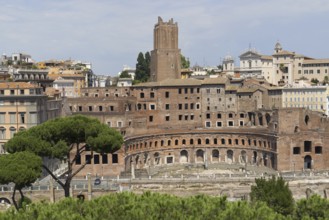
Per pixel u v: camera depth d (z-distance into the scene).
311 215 46.81
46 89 157.38
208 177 118.62
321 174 123.38
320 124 152.88
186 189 116.38
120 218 38.06
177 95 176.50
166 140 163.50
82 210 41.22
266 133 149.88
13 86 119.75
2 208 94.69
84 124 80.81
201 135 166.38
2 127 119.00
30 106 118.75
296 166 143.50
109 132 81.31
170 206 39.50
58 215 38.19
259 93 177.25
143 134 155.00
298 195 117.06
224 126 176.62
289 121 145.38
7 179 69.25
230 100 176.62
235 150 162.88
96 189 105.25
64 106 151.75
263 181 83.00
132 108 171.50
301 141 143.62
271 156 147.88
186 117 177.50
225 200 40.94
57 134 79.50
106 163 133.00
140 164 153.62
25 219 39.19
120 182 115.00
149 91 175.12
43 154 78.38
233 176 120.06
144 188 116.06
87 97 172.00
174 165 163.00
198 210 39.41
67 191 83.44
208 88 177.12
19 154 73.06
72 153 128.88
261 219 38.34
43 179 113.44
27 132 80.75
